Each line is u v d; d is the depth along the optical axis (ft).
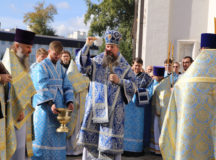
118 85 15.05
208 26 34.24
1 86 12.62
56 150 15.80
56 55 16.12
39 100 15.44
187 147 11.41
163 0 35.12
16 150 13.84
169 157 12.05
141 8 40.75
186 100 11.50
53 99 15.66
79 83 19.97
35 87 15.67
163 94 21.34
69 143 20.25
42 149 15.66
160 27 35.32
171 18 35.37
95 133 15.14
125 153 20.86
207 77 11.41
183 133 11.48
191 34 34.94
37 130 15.74
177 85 11.93
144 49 35.99
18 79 13.60
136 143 20.80
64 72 16.76
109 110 14.80
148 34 35.63
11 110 13.24
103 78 15.11
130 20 98.94
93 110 14.96
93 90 15.10
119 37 15.37
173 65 23.24
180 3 35.12
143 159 20.29
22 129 13.99
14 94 13.43
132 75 15.51
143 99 20.45
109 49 15.25
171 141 12.02
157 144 21.58
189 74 11.69
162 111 21.31
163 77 22.45
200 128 11.40
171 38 35.42
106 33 15.37
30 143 14.71
